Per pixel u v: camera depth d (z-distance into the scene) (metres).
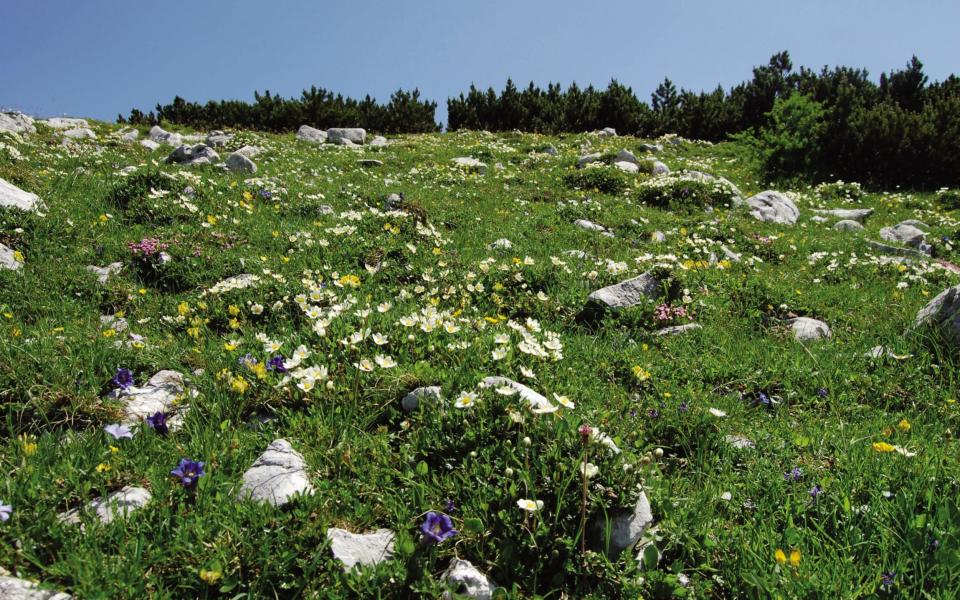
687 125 37.75
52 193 10.32
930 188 22.73
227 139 24.69
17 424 3.99
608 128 36.16
